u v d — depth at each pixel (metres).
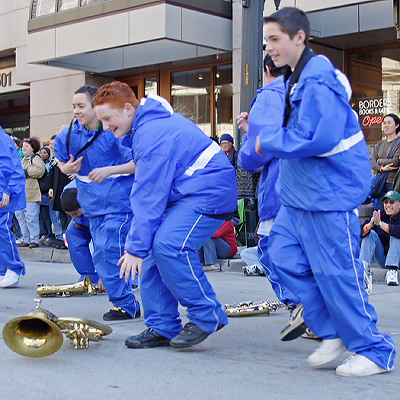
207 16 13.09
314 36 12.32
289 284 3.89
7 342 4.21
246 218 10.28
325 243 3.74
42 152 12.06
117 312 5.84
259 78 10.06
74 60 15.46
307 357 4.47
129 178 5.61
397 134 9.17
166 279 4.45
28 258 11.80
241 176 10.32
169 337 4.75
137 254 4.30
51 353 4.23
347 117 3.71
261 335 5.18
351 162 3.71
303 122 3.57
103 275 5.72
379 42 12.84
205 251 9.66
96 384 3.84
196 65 15.27
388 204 8.29
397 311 6.24
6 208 7.57
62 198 6.84
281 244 3.92
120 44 13.15
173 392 3.69
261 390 3.71
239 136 10.60
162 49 14.73
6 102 20.03
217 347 4.77
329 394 3.62
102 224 5.67
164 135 4.38
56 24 14.20
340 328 3.83
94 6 13.53
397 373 3.98
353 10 12.03
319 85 3.56
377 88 13.02
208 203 4.46
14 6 17.61
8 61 18.20
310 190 3.72
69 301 6.86
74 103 5.57
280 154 3.61
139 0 12.81
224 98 14.86
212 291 4.59
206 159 4.49
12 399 3.56
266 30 3.75
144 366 4.23
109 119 4.54
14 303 6.75
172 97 15.68
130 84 16.41
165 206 4.36
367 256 8.35
